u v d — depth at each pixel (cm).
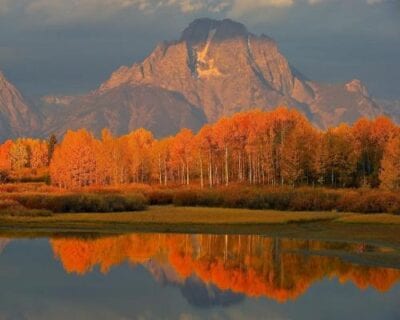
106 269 5847
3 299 4738
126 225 8719
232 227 8538
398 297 4784
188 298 4825
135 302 4700
